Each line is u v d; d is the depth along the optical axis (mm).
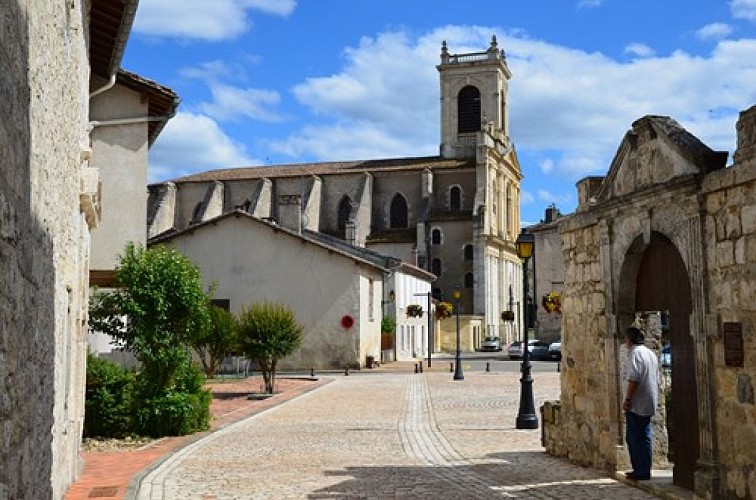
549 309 42844
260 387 29359
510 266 78625
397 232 75250
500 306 74438
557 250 58781
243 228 42250
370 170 76375
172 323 16438
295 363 41406
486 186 73250
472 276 72500
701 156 8477
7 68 4633
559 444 12570
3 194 4555
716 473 8164
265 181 74938
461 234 73250
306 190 75062
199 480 10883
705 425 8336
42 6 5887
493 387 28484
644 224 9727
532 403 16672
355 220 71625
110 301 16391
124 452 13797
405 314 53188
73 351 9844
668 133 9102
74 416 10516
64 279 8242
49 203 6594
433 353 63375
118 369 16656
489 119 80625
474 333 67938
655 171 9633
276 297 41750
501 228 78062
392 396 25156
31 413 5691
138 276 16328
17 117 4965
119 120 20125
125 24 13234
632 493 9398
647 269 10180
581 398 11789
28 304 5508
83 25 10945
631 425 9891
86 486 10430
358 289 41281
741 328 7727
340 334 41219
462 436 15484
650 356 9883
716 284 8203
